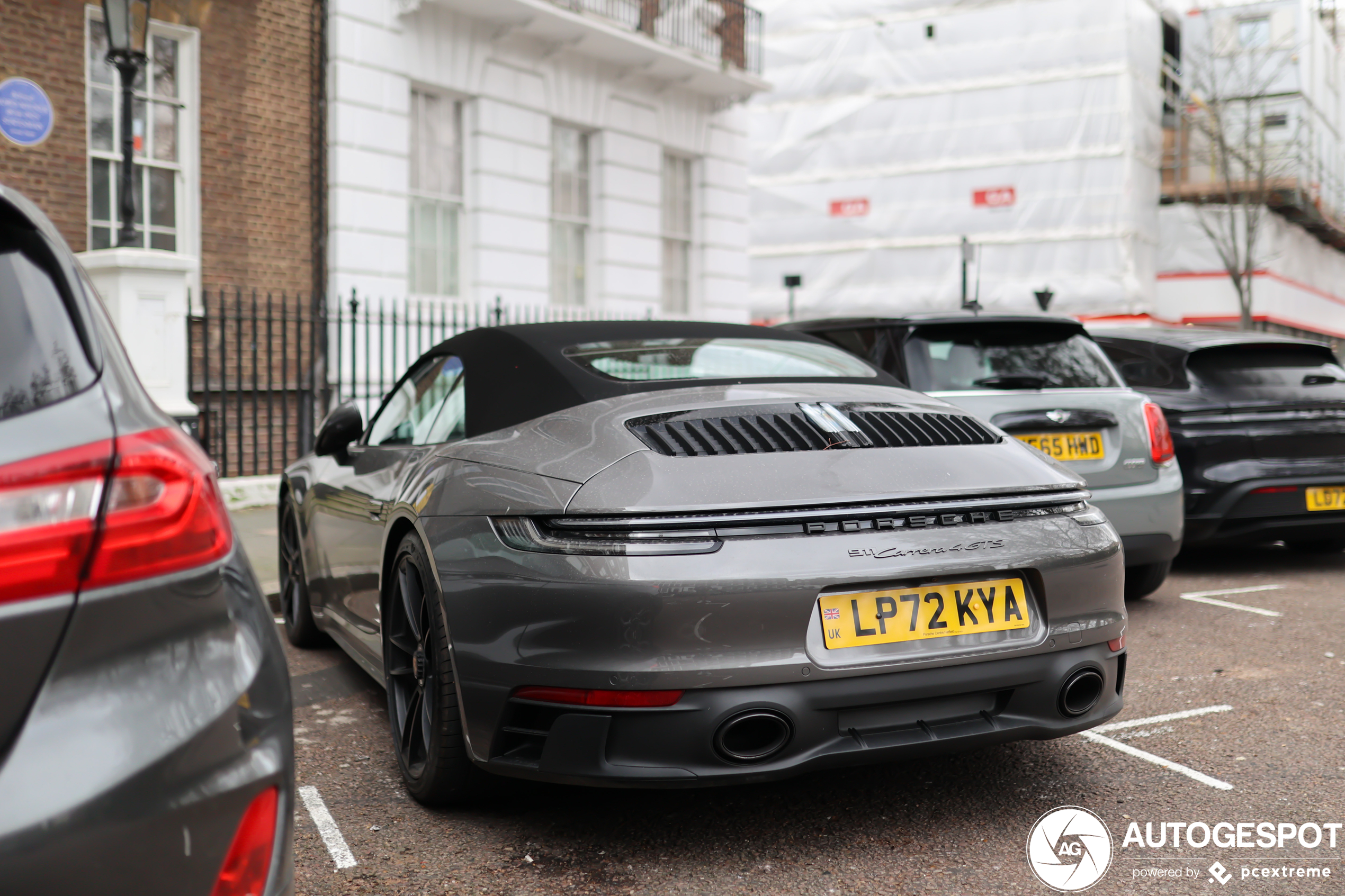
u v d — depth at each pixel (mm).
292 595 4832
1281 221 32719
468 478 2738
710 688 2281
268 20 10578
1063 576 2605
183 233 10125
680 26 14617
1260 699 3762
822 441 2639
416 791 2848
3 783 1176
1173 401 6121
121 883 1227
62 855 1187
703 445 2555
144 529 1308
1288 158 30281
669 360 3121
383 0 11297
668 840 2623
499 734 2479
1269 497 5934
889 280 30797
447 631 2623
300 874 2453
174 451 1379
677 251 15383
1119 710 2760
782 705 2305
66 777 1204
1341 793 2883
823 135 31438
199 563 1369
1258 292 31141
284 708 1455
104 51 9609
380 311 10625
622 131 14070
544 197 13062
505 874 2443
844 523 2439
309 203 10930
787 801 2875
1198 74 30406
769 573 2322
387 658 3115
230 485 8641
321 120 10961
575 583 2316
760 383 3012
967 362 4961
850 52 31016
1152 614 5168
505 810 2836
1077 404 4914
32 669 1219
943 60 29938
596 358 3076
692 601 2277
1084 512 2764
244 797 1345
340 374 9992
